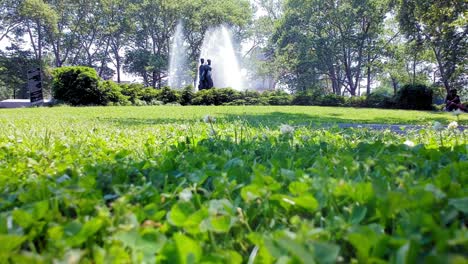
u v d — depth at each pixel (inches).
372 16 1245.1
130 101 771.4
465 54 940.0
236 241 32.3
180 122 260.7
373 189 35.1
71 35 1590.8
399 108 766.5
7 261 25.0
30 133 153.9
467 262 18.3
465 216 34.6
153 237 28.1
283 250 24.7
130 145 114.1
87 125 219.9
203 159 65.4
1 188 50.0
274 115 395.2
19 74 1534.2
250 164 63.4
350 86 1398.9
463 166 50.7
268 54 1660.9
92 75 692.7
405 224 29.8
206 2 1541.6
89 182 46.8
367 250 25.3
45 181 46.6
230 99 828.0
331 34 1349.7
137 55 1633.9
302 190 40.3
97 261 25.3
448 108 653.9
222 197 43.8
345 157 55.5
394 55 1296.8
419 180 44.2
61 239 28.0
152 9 1544.0
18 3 1451.8
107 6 1563.7
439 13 776.3
